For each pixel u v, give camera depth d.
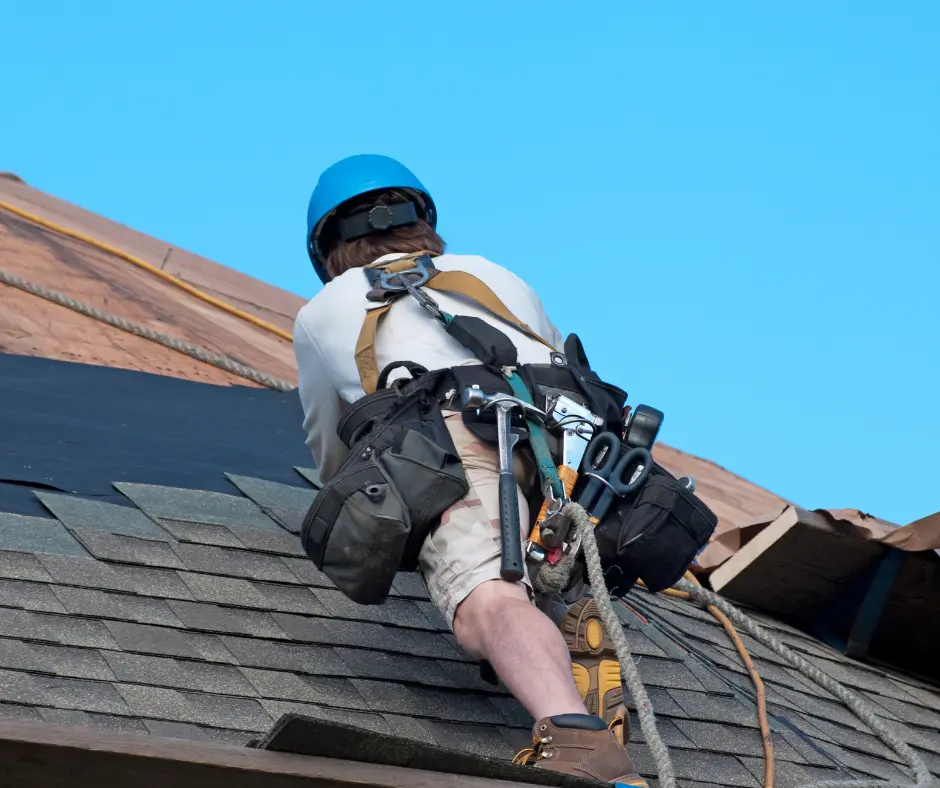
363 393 14.66
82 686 12.23
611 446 13.77
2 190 33.72
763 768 15.69
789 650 19.27
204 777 8.60
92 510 15.99
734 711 16.80
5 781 8.24
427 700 14.12
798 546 20.94
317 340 14.93
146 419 21.50
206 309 31.33
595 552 12.56
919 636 21.92
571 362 14.61
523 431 13.48
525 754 11.70
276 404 24.45
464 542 12.70
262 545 16.28
